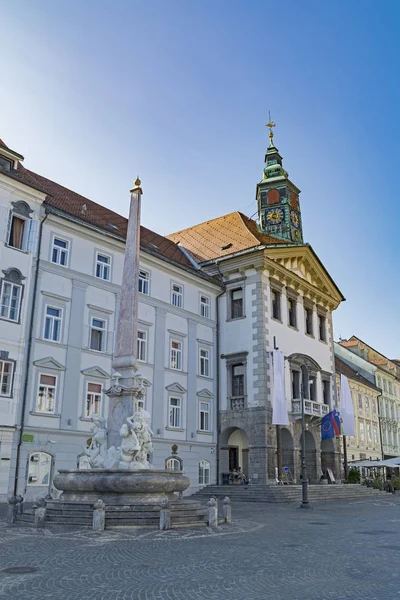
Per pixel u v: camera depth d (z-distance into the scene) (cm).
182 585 827
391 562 1041
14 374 2558
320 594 778
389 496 3888
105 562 997
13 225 2719
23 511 1673
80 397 2844
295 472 3734
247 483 3562
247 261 3894
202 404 3681
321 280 4522
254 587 820
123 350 1920
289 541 1328
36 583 830
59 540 1252
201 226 4769
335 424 3922
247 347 3766
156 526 1470
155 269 3519
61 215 2881
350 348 7150
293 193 4834
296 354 4009
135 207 2148
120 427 1808
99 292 3069
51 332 2795
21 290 2658
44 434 2636
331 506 2742
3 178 2636
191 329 3694
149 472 1605
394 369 7325
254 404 3616
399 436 7038
